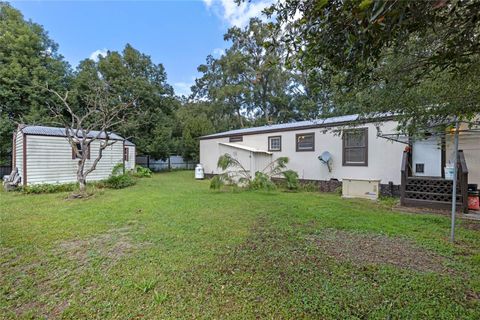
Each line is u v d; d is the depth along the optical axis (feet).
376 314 6.70
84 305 7.32
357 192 25.89
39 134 31.60
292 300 7.40
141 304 7.31
